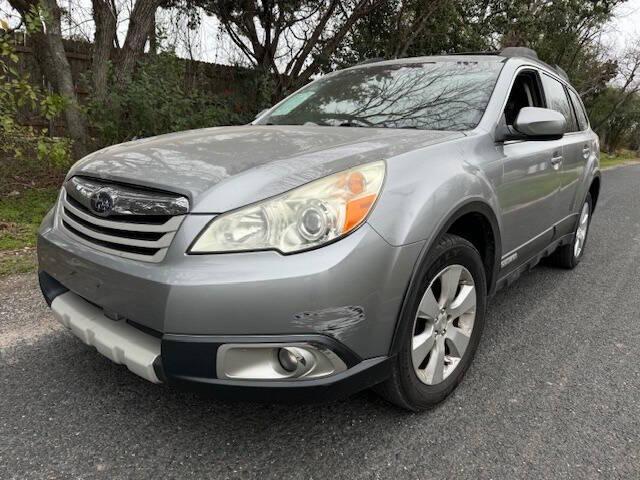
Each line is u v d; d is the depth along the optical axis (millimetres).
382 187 1979
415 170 2139
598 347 3230
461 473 2039
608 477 2045
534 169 3105
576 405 2551
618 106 32125
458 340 2498
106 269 1992
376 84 3375
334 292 1794
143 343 1968
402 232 1971
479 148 2604
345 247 1827
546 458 2145
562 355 3100
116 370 2689
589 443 2252
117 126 6777
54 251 2279
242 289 1749
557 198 3701
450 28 11734
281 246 1791
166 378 1876
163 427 2248
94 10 7203
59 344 2955
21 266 4184
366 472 2023
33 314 3346
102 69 7191
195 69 9359
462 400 2553
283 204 1836
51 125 8000
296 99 3635
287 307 1761
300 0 10078
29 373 2637
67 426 2230
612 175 17641
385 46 11438
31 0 6473
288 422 2311
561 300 4066
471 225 2605
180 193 1905
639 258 5496
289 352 1830
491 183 2566
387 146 2244
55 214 2477
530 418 2422
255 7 10078
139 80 7031
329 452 2127
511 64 3271
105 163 2275
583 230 4961
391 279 1942
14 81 5398
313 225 1806
